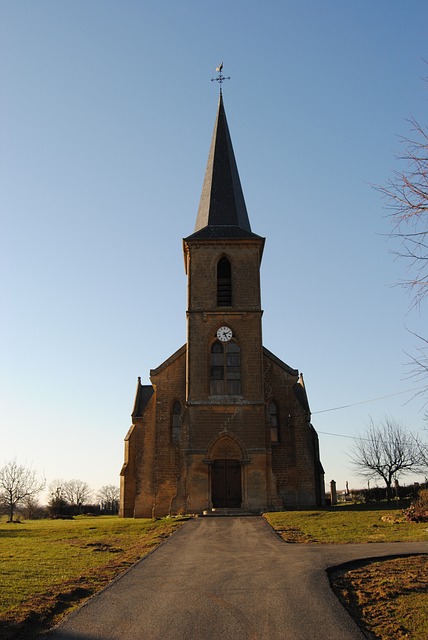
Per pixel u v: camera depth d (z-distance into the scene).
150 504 41.03
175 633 11.39
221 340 40.75
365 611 13.09
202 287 41.62
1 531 31.06
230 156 46.81
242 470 38.38
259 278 41.97
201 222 44.72
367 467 54.44
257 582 15.26
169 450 41.12
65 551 21.91
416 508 29.58
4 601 13.27
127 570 17.03
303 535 24.64
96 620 12.16
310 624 11.91
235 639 11.09
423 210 12.05
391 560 17.70
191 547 21.61
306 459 41.03
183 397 42.09
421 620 12.36
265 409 39.44
